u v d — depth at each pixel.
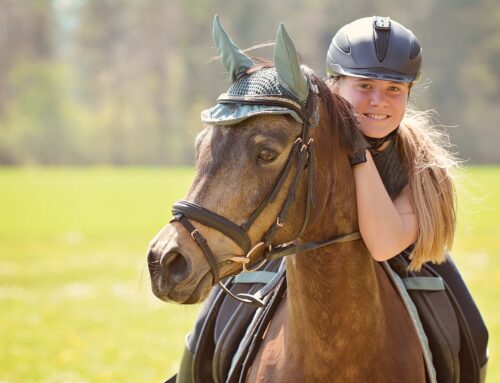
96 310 23.12
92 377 15.48
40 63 135.75
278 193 5.56
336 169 5.99
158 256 5.44
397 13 115.12
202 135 5.71
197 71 129.88
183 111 128.25
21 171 108.06
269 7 123.25
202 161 5.57
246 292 7.17
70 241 41.00
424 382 6.38
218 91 128.12
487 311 21.05
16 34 146.62
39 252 36.66
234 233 5.48
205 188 5.50
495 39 113.69
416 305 6.86
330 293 6.09
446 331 6.77
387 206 6.14
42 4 148.88
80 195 72.38
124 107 132.00
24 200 67.75
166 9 136.62
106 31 146.88
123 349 18.08
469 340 7.05
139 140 125.00
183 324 21.16
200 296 5.48
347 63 6.34
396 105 6.32
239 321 6.92
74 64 149.50
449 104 110.62
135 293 26.03
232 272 5.64
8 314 22.42
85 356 17.36
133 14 143.38
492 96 112.56
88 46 147.38
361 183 6.08
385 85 6.30
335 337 6.12
